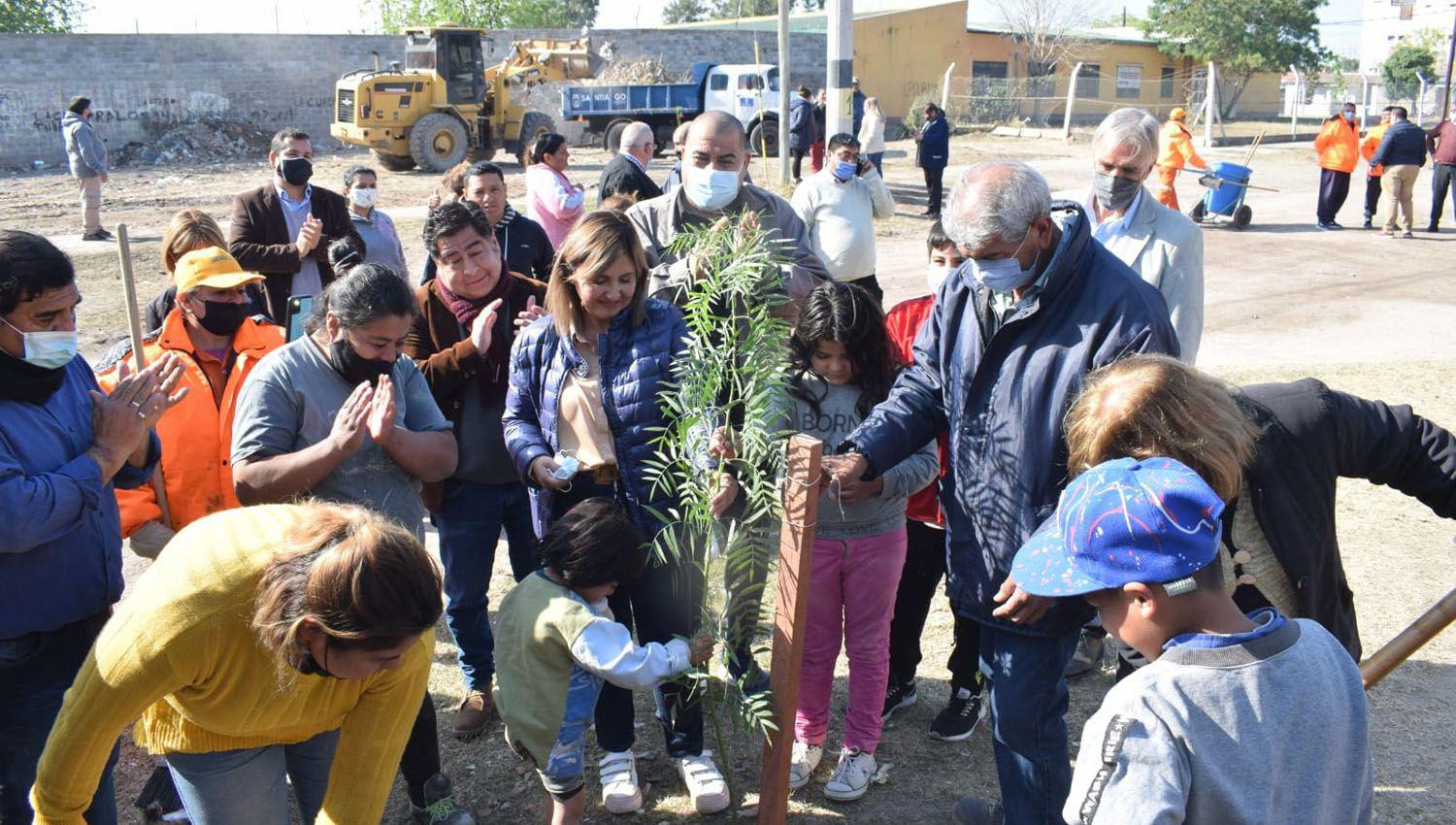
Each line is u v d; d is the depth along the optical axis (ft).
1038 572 5.95
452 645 15.35
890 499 11.32
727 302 10.23
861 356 11.15
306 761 9.07
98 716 7.12
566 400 11.22
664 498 11.03
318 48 100.58
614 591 11.76
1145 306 8.88
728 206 14.52
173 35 93.76
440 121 77.20
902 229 53.21
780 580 9.73
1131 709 5.39
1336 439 8.65
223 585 7.05
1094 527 5.60
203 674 7.18
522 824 11.42
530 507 13.01
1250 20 150.82
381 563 6.33
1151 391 6.44
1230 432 6.45
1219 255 45.88
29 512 8.36
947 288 9.93
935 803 11.77
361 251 21.20
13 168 87.92
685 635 11.46
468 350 12.14
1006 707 9.45
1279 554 8.75
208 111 96.32
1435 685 13.62
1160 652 5.69
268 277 20.39
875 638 11.56
